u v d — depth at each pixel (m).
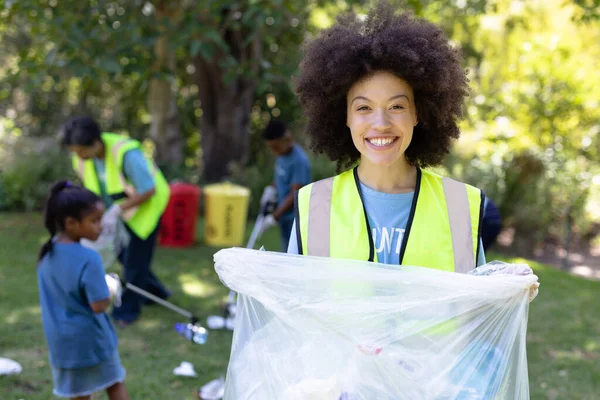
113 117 12.93
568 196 8.53
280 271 1.64
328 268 1.62
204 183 10.02
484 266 1.65
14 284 5.57
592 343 4.68
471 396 1.51
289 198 5.00
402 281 1.58
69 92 12.84
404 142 1.71
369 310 1.57
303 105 1.96
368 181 1.78
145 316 4.95
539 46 9.20
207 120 10.30
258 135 11.77
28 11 6.73
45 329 2.82
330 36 1.85
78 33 6.29
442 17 9.08
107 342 2.87
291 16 8.48
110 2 7.22
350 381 1.55
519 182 8.46
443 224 1.70
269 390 1.60
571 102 8.95
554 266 8.28
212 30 6.55
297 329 1.61
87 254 2.77
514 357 1.58
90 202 2.83
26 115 12.34
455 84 1.81
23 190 9.21
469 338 1.56
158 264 6.56
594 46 9.55
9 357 4.02
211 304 5.29
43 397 3.49
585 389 3.85
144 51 7.06
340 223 1.74
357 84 1.73
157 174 4.73
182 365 3.89
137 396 3.55
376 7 1.80
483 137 9.11
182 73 11.52
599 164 9.18
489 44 10.18
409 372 1.54
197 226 8.80
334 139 1.97
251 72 7.59
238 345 1.69
